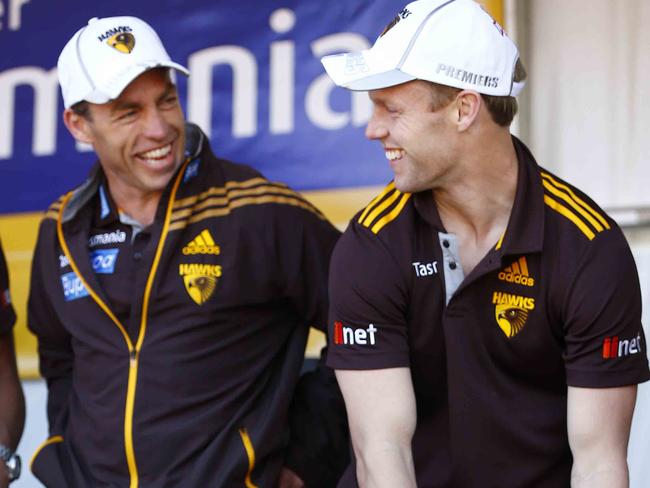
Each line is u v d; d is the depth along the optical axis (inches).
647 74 273.3
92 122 221.6
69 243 229.3
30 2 309.0
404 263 185.5
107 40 223.0
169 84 223.6
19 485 299.4
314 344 283.6
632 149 273.3
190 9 297.0
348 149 284.0
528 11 280.7
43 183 303.1
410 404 185.8
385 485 179.8
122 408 217.0
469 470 191.6
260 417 221.5
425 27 175.8
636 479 265.1
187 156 229.3
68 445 228.2
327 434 229.0
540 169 187.5
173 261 221.5
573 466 181.5
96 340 223.8
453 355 185.6
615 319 177.3
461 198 183.0
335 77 177.6
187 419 216.4
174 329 219.0
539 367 186.7
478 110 176.6
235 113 291.7
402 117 176.6
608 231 179.2
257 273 223.5
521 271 180.7
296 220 228.4
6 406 243.3
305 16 288.7
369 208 192.2
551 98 278.5
